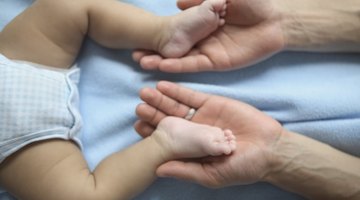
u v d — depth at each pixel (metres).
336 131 0.73
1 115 0.70
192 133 0.69
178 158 0.71
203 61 0.74
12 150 0.70
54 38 0.74
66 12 0.74
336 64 0.76
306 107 0.73
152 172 0.71
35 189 0.71
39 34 0.74
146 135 0.75
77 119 0.73
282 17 0.73
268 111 0.75
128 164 0.71
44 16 0.74
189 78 0.76
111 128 0.76
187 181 0.75
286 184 0.72
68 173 0.71
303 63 0.77
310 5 0.74
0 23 0.80
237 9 0.72
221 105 0.72
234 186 0.75
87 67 0.78
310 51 0.76
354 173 0.71
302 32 0.74
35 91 0.71
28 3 0.81
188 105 0.73
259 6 0.71
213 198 0.75
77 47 0.77
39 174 0.71
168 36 0.73
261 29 0.73
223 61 0.73
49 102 0.72
